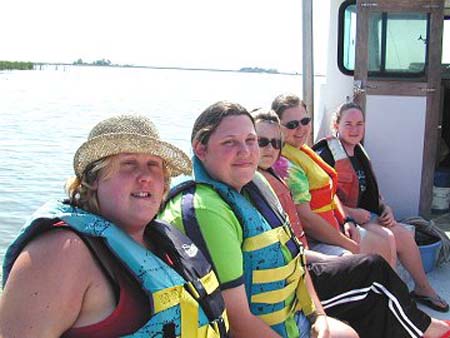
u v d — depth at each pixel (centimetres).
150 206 157
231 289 195
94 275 137
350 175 391
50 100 3139
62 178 1130
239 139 213
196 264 170
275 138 275
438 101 479
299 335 225
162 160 159
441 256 414
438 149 599
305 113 331
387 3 470
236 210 209
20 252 135
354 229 344
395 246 352
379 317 250
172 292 149
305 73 443
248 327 197
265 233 212
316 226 312
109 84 6138
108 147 148
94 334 136
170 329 146
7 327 126
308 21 437
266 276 211
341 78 535
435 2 462
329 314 255
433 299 339
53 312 128
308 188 318
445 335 253
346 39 527
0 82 5609
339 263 256
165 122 1531
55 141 1605
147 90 4541
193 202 203
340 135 400
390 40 481
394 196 499
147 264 146
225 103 220
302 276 233
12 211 885
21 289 128
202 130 217
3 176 1125
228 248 196
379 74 488
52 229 137
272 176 279
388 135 491
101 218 147
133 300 142
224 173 214
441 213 546
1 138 1628
